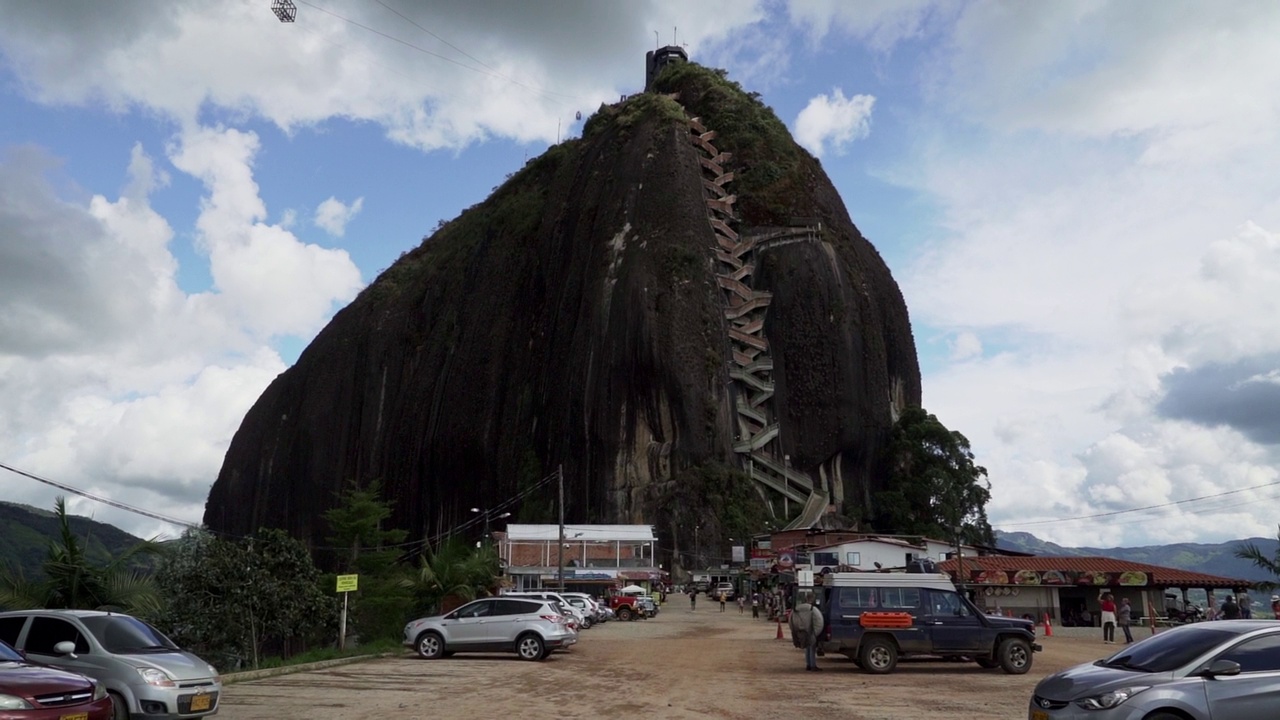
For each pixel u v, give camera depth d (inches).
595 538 2989.7
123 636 552.1
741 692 687.1
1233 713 409.7
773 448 5012.3
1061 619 1774.1
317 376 7293.3
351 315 7509.8
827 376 5265.8
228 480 7618.1
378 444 6801.2
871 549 2412.6
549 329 5605.3
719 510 4377.5
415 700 631.2
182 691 522.6
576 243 5620.1
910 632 836.0
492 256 6599.4
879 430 5388.8
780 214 5600.4
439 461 6195.9
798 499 4825.3
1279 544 968.3
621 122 5959.6
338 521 2222.0
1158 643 462.3
